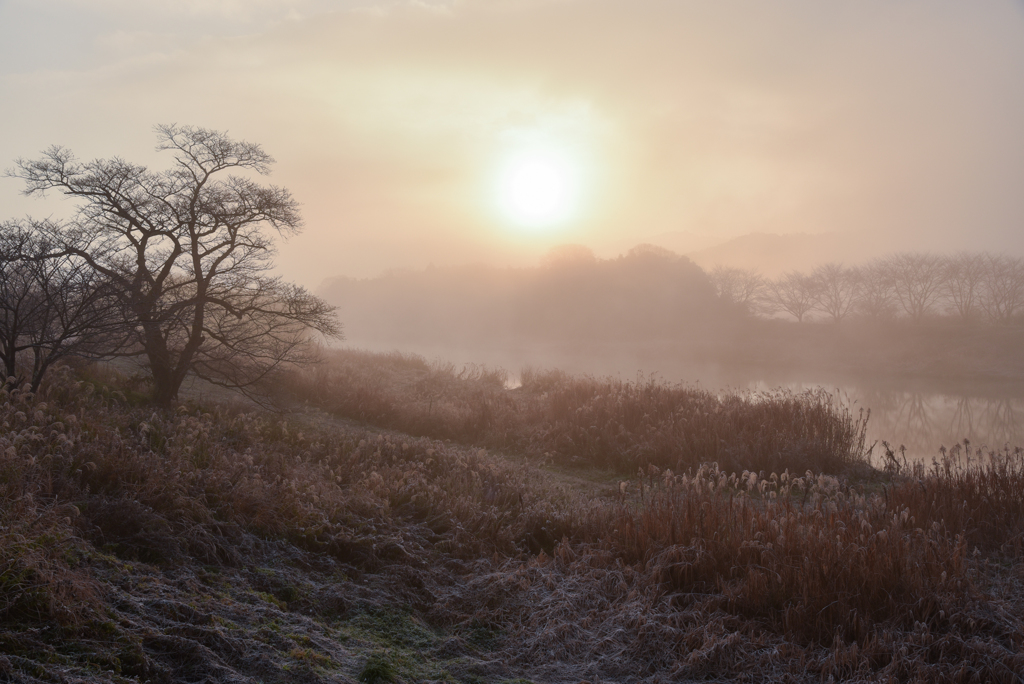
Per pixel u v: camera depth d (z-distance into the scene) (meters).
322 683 3.46
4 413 6.63
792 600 5.27
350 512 6.45
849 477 10.98
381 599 4.95
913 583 5.29
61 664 3.02
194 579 4.41
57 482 5.16
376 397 15.01
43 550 3.81
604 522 7.18
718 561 5.99
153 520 4.89
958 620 4.91
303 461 8.74
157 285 11.11
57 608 3.37
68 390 9.32
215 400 13.41
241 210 11.42
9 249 8.62
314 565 5.33
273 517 5.76
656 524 6.70
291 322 12.76
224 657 3.52
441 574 5.65
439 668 4.11
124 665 3.18
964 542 6.30
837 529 6.24
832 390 31.97
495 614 5.00
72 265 9.26
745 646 4.70
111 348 10.47
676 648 4.69
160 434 7.95
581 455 12.42
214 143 11.36
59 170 10.47
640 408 13.95
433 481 8.59
